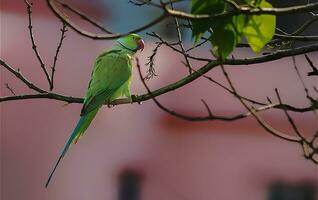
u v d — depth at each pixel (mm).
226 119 4977
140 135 13789
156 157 13734
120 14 13414
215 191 13641
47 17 13453
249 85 13805
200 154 13641
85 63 13664
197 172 13672
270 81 13820
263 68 13883
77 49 13547
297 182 13531
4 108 13188
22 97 6426
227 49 4852
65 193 13547
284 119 13461
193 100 13719
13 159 13258
